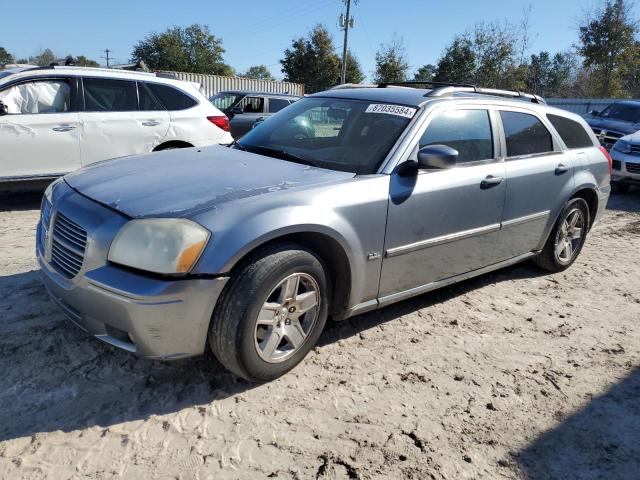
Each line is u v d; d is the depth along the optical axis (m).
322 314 3.15
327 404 2.89
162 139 7.16
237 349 2.73
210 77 28.36
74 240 2.81
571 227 5.17
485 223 4.07
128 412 2.71
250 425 2.68
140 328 2.57
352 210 3.13
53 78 6.52
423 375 3.25
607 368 3.49
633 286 5.03
